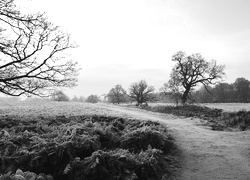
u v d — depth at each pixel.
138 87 68.06
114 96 75.38
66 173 6.18
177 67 48.41
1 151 7.01
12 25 12.86
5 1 12.27
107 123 12.80
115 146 9.14
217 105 42.00
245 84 83.44
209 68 46.69
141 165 6.68
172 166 7.65
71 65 15.05
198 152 9.12
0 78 12.98
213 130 15.05
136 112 27.75
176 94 48.47
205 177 6.95
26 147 7.26
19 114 16.19
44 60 14.08
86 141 7.86
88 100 104.25
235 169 7.53
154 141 9.00
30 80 13.91
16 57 12.94
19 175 5.16
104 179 6.20
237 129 19.23
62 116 13.95
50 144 7.25
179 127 14.91
